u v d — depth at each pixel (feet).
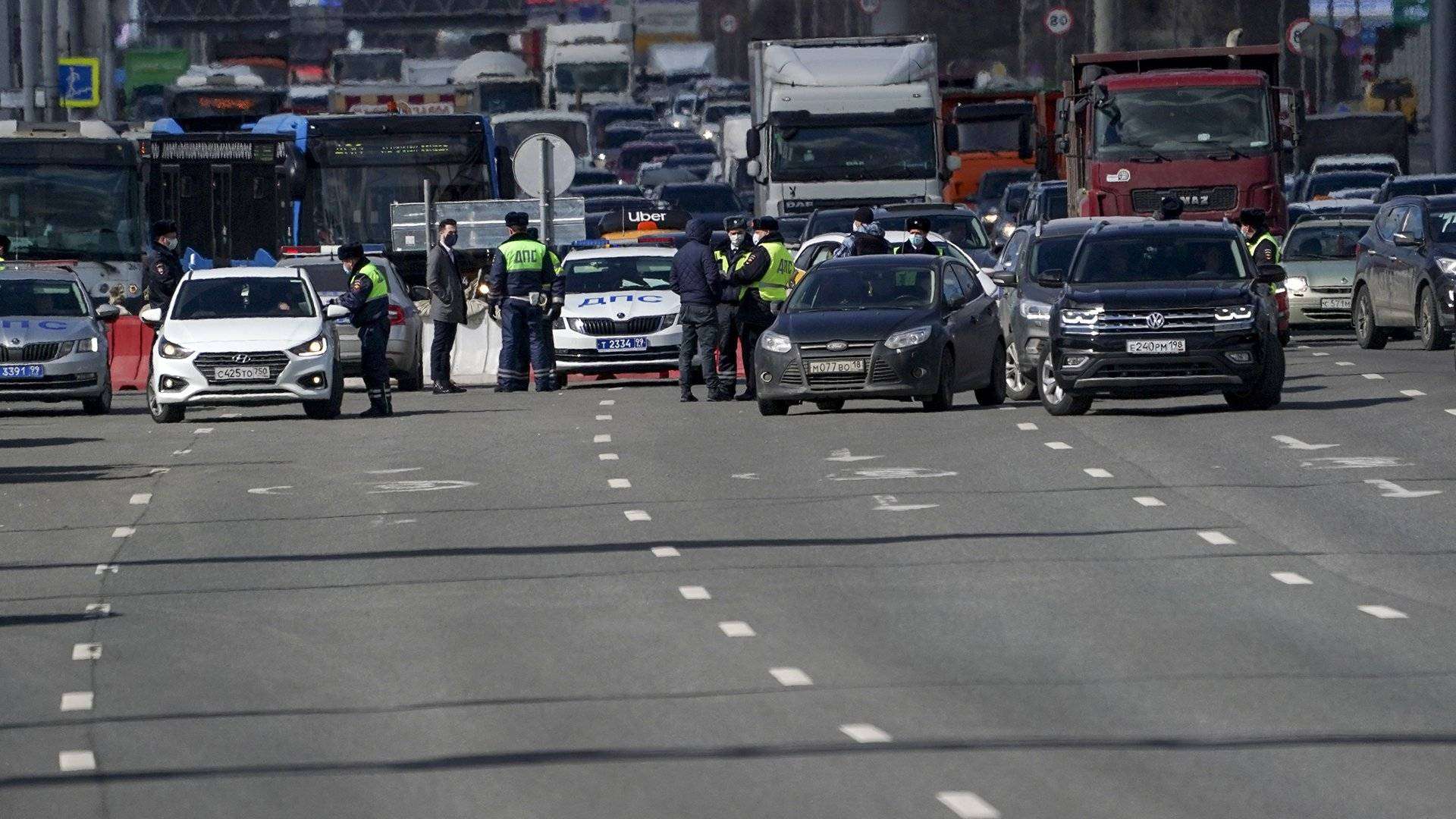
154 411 333.83
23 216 520.42
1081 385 288.51
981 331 322.14
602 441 281.13
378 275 335.67
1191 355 285.84
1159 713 127.03
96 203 521.65
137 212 526.16
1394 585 168.04
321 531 207.72
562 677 139.44
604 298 391.86
